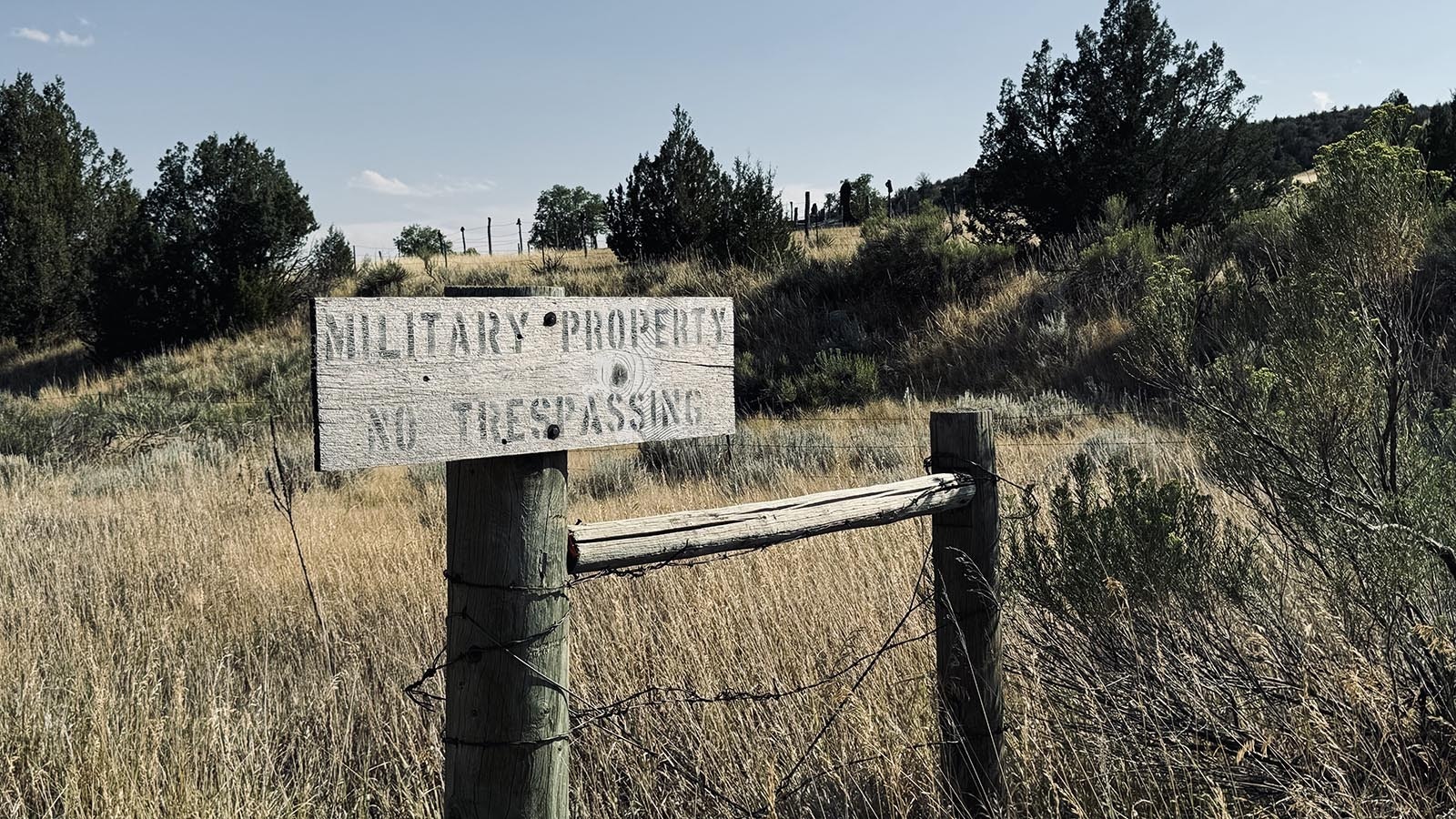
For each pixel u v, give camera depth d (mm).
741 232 27453
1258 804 2641
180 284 29969
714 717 3494
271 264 31016
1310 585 3275
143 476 11938
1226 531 3559
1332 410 3039
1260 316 3514
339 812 3279
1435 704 2693
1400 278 3330
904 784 3139
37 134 36688
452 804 2238
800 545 5316
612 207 30953
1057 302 18016
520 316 2180
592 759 3541
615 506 8547
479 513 2193
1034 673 3422
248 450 13562
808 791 3113
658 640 4363
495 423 2139
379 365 1986
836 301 21938
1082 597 3303
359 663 4543
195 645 4887
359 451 1958
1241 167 21344
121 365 29688
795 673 3844
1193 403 3537
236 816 2961
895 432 12062
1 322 34219
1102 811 2719
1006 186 22562
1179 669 3029
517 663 2193
